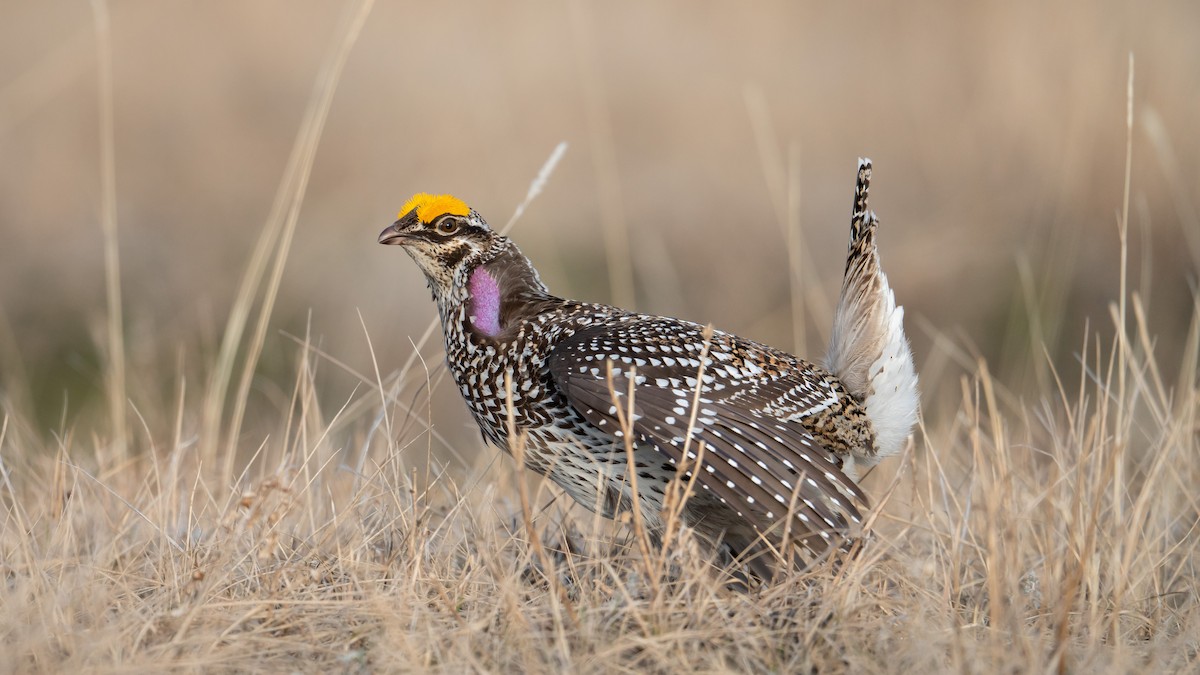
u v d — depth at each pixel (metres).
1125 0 20.84
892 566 7.41
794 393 7.90
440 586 6.80
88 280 18.55
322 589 7.08
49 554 7.26
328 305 17.33
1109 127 18.84
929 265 18.12
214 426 10.02
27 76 21.67
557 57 22.95
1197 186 18.12
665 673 6.29
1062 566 7.22
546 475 7.98
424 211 8.68
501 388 8.33
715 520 7.87
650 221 19.94
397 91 22.19
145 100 22.22
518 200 20.03
